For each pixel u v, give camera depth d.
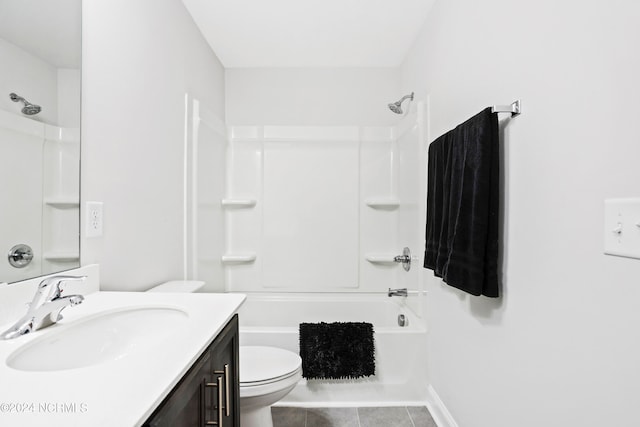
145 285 1.64
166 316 1.11
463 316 1.62
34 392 0.58
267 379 1.54
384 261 2.94
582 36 0.89
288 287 2.97
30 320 0.86
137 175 1.57
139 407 0.54
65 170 1.13
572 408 0.92
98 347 0.98
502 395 1.28
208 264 2.49
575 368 0.91
